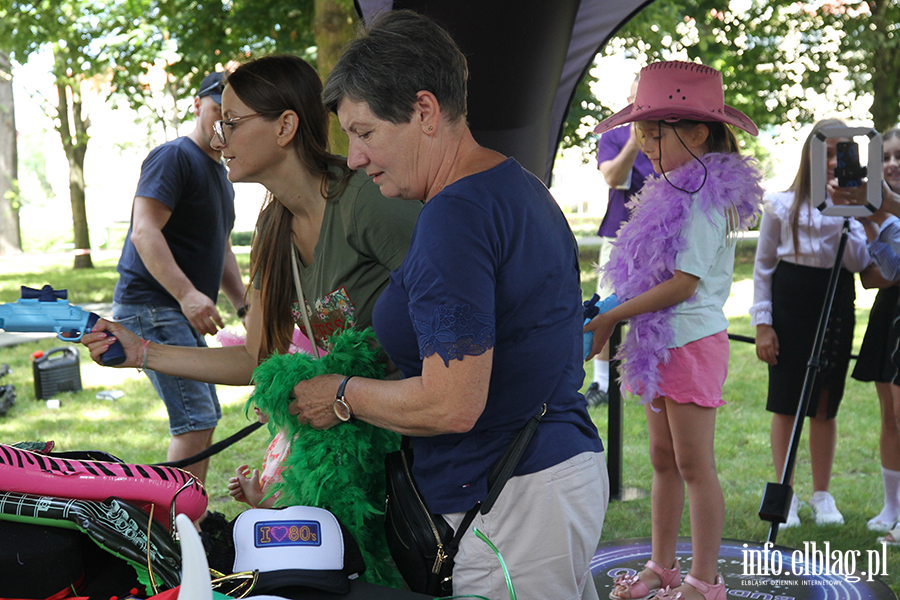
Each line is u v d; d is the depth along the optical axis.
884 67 11.72
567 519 1.40
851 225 3.32
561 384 1.44
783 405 3.47
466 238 1.28
